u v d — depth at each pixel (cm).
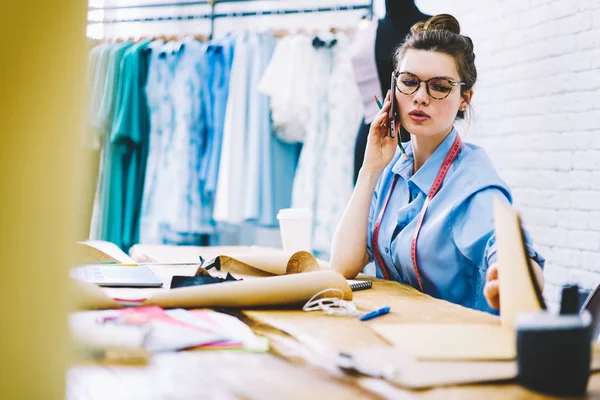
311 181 342
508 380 64
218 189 358
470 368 67
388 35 288
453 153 150
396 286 138
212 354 74
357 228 155
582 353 60
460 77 147
